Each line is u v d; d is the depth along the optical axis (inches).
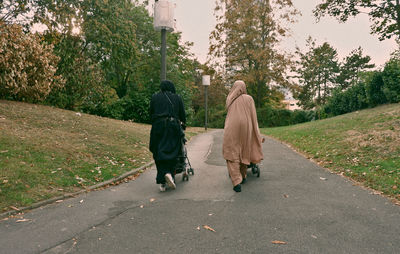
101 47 709.3
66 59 599.2
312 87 1536.7
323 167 239.5
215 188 184.4
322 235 112.7
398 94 502.9
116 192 178.5
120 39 717.3
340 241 107.3
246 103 188.4
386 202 149.3
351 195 162.7
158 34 977.5
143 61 991.0
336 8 508.1
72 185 183.9
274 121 1194.6
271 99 1464.1
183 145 199.3
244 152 183.3
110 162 245.8
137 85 1077.8
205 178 213.0
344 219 128.3
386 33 500.7
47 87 444.1
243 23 1163.9
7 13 535.8
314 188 178.4
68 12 614.9
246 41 1178.6
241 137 182.1
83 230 121.2
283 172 224.2
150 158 286.2
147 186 193.6
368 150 255.9
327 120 585.3
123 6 768.3
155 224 126.9
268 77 1208.8
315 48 1518.2
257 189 178.9
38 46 430.3
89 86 617.0
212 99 1705.2
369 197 158.2
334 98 776.3
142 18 977.5
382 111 458.0
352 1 492.7
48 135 283.6
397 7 471.2
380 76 558.3
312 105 1489.9
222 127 1403.8
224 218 132.1
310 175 212.7
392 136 280.4
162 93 189.8
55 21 593.6
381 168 204.5
